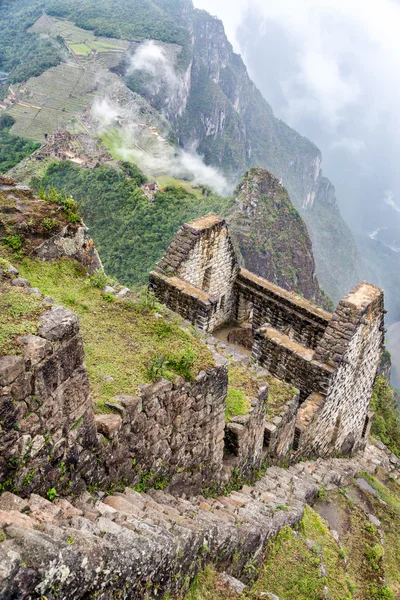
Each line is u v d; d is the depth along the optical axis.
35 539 4.42
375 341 16.92
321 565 9.35
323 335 14.92
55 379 5.62
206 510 8.38
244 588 7.27
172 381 7.93
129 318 9.55
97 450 6.64
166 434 8.12
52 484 5.92
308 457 15.50
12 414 5.14
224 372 8.84
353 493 14.59
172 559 6.14
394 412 32.69
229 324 18.52
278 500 10.66
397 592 11.07
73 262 11.22
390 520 13.88
